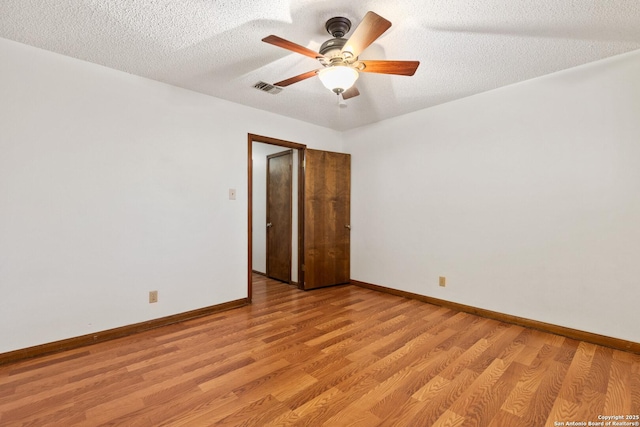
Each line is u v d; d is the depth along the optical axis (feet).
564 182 8.89
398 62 6.38
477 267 10.68
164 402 5.75
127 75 9.09
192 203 10.44
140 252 9.34
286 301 12.24
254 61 8.39
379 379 6.56
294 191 14.87
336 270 14.83
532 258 9.48
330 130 15.14
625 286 7.95
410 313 10.80
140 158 9.35
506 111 9.96
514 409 5.58
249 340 8.52
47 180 7.83
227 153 11.32
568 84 8.78
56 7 6.12
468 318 10.33
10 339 7.33
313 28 6.84
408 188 12.74
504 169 10.03
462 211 11.07
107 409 5.55
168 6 6.09
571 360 7.39
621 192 8.00
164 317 9.78
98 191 8.60
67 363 7.23
